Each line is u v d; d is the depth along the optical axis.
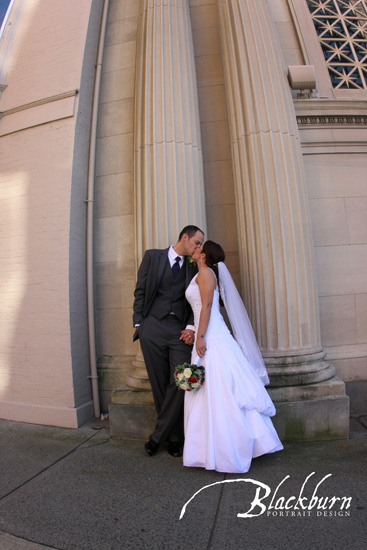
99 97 4.56
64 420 3.77
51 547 1.89
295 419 3.14
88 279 4.11
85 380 3.99
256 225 3.51
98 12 4.76
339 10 4.99
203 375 2.68
